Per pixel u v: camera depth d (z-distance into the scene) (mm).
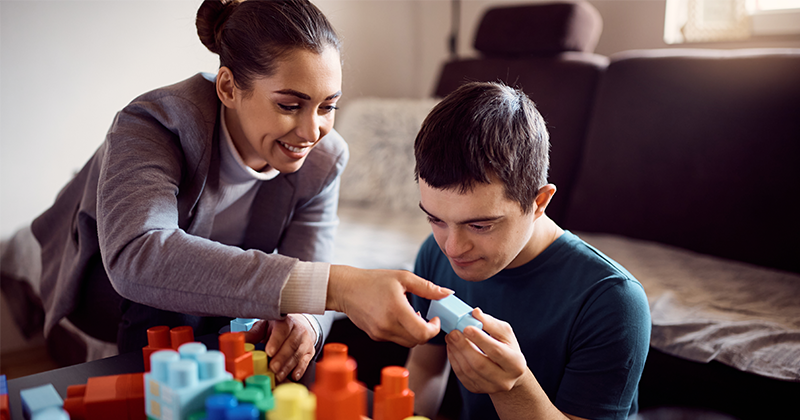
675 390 1065
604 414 708
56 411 478
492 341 566
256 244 1027
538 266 778
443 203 651
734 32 1777
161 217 697
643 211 1668
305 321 757
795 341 1006
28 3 1680
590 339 718
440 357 908
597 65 1841
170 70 1953
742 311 1148
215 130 842
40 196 1790
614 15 2045
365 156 2111
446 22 2539
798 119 1384
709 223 1535
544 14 1938
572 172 1854
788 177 1399
